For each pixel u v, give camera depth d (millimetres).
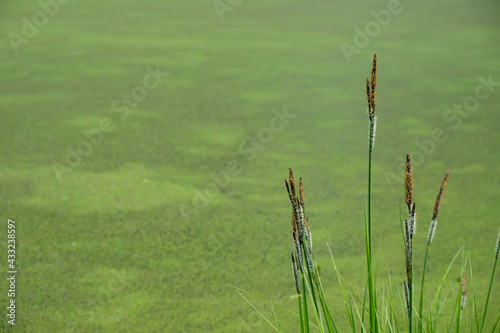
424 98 4941
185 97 4949
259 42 6742
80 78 5387
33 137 4047
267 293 2420
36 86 5133
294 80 5426
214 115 4543
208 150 3916
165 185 3412
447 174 1155
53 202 3172
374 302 1354
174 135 4145
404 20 7879
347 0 9156
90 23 7449
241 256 2701
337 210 3145
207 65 5863
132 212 3090
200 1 9094
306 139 4102
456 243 2801
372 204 3209
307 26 7520
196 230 2922
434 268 2588
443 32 7242
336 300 2350
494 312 2225
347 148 3953
